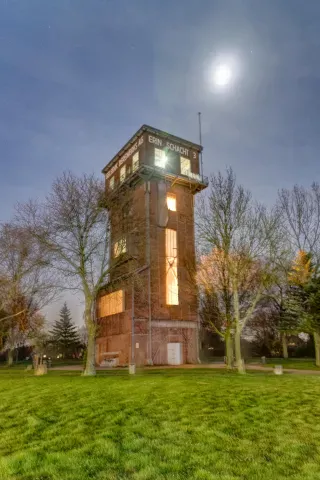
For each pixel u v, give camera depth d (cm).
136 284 3369
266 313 5928
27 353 7550
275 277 2758
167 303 3866
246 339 6531
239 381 1655
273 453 704
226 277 2753
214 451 710
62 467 642
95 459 675
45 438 818
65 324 7862
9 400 1273
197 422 911
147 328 3691
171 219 4169
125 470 627
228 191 2745
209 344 6919
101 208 2591
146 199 4044
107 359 3850
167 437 797
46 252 2511
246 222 2672
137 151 4338
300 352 5391
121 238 2816
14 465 656
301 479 581
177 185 4356
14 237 2828
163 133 4372
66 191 2522
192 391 1318
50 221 2472
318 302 3117
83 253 2448
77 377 1988
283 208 3506
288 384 1562
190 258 4131
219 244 2692
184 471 617
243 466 636
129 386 1474
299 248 3400
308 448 731
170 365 3622
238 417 961
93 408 1077
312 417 975
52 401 1212
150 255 3859
